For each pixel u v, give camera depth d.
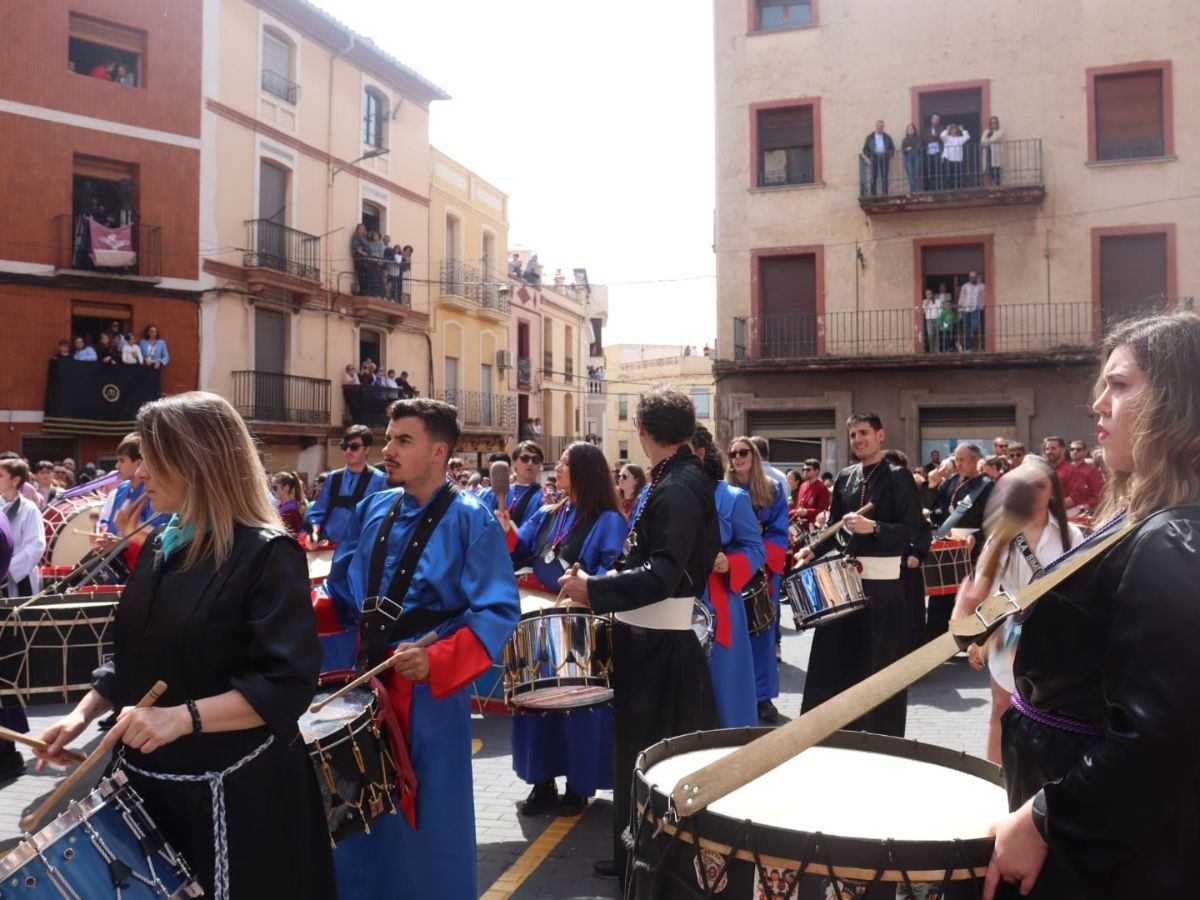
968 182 25.08
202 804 2.55
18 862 2.27
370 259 30.45
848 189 25.69
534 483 9.17
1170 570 1.78
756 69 26.30
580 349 50.75
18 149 22.48
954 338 24.98
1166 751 1.71
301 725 3.26
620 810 4.41
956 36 25.11
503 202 39.69
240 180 26.38
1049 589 2.02
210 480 2.67
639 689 4.31
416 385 33.62
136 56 24.59
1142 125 24.34
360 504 4.12
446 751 3.67
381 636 3.71
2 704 4.71
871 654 6.05
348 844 3.66
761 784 2.55
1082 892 1.88
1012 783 2.17
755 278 26.16
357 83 30.56
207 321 25.42
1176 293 23.84
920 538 6.36
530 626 4.51
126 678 2.71
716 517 4.45
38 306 22.81
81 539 9.95
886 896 1.93
